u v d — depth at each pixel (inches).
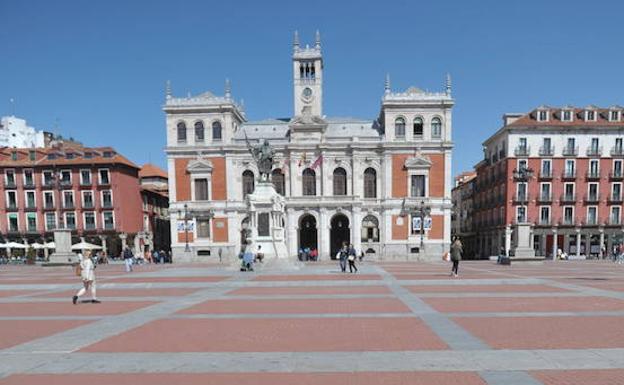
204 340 354.0
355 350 318.0
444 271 1037.2
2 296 650.8
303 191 2112.5
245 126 2319.1
